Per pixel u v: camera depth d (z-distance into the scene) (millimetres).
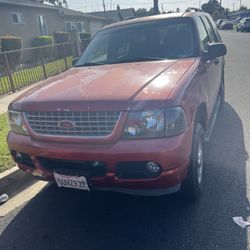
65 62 15422
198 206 3281
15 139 3225
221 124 5777
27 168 3328
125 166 2711
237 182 3715
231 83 9266
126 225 3102
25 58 11805
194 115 3010
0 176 4031
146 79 3104
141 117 2641
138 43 4395
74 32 19859
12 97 9852
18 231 3184
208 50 4074
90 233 3039
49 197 3799
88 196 3713
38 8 25047
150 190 2838
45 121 2975
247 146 4738
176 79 3053
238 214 3104
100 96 2799
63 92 3078
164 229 2979
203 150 3596
